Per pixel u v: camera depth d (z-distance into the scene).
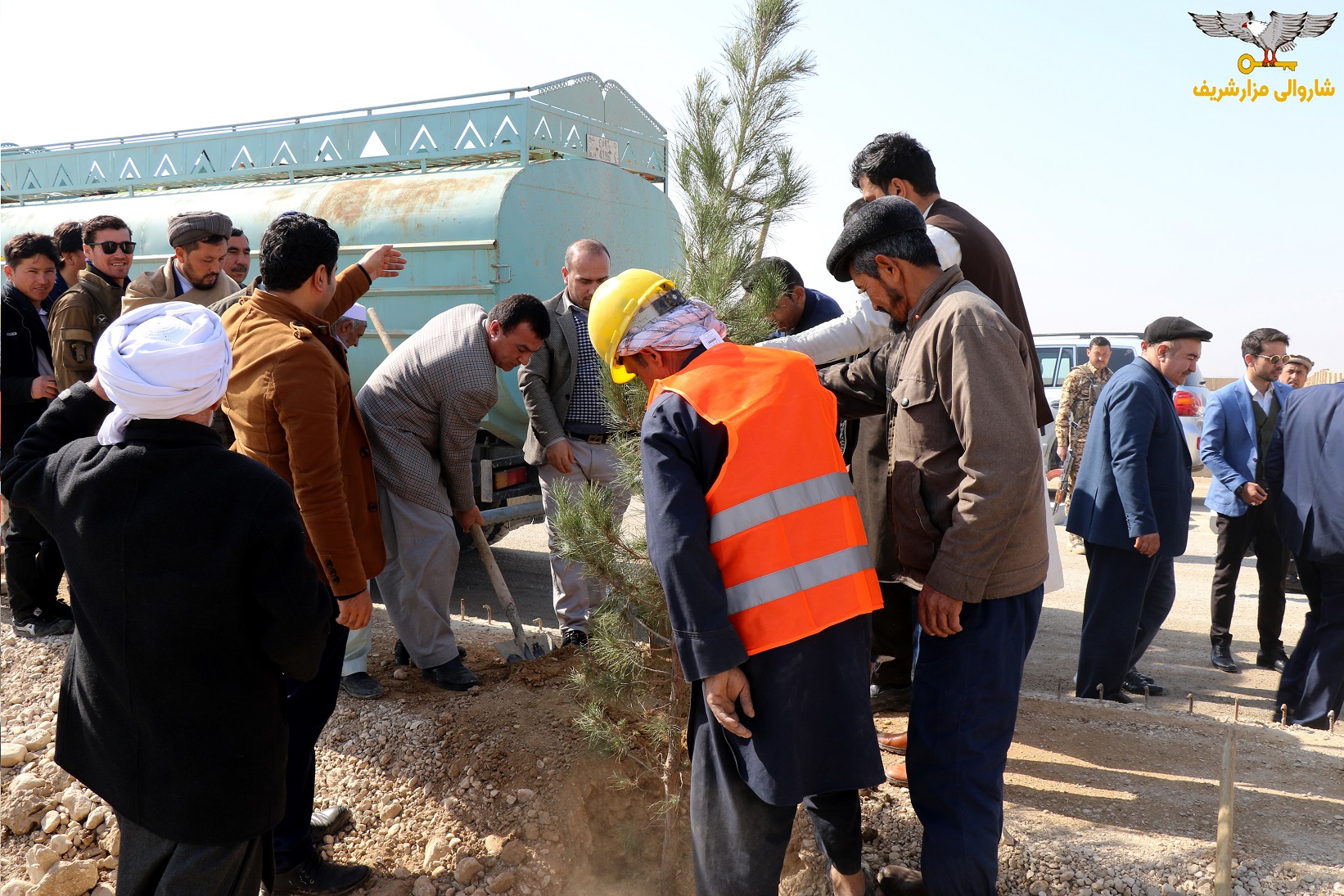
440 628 3.70
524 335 3.57
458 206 6.19
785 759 2.03
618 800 3.19
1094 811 2.88
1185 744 3.46
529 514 6.32
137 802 1.95
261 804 2.02
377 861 2.94
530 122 6.50
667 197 7.78
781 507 2.05
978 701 2.31
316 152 7.53
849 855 2.38
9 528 4.09
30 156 9.12
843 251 2.47
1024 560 2.34
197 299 3.97
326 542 2.57
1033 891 2.54
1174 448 4.18
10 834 2.98
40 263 4.27
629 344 2.24
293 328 2.59
